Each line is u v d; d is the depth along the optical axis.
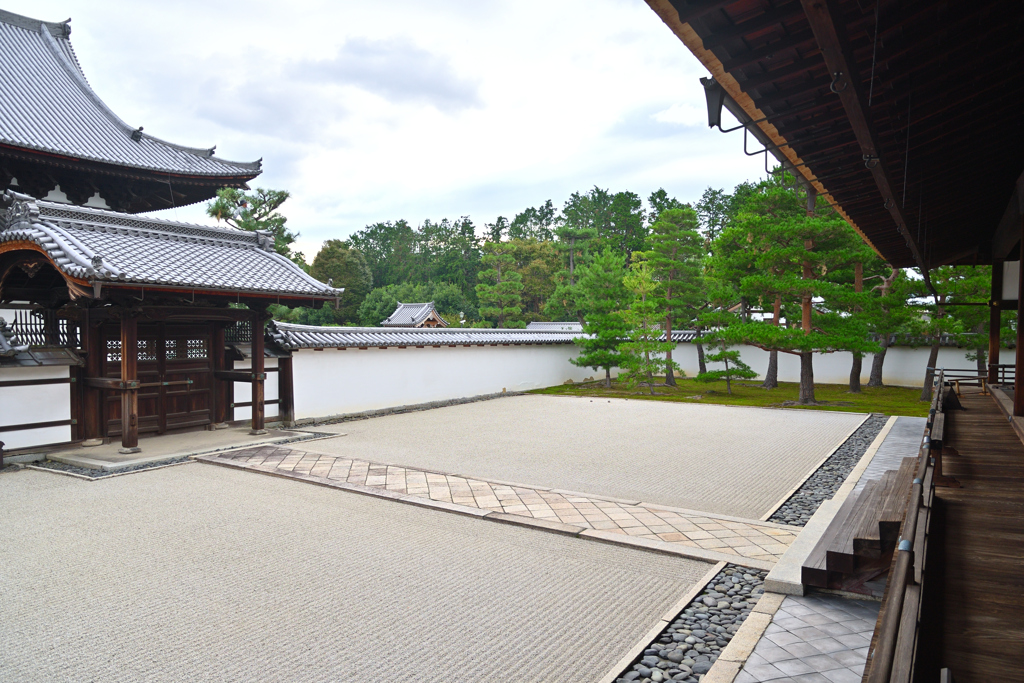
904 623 2.04
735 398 18.53
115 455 9.52
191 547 5.65
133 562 5.29
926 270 7.02
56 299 10.93
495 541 5.81
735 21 2.48
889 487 5.44
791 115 3.28
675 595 4.57
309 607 4.40
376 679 3.47
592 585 4.76
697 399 18.27
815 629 3.86
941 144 4.05
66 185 14.90
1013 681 2.35
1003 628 2.74
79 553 5.51
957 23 2.62
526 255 51.94
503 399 18.72
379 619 4.21
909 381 21.80
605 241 53.38
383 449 10.50
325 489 7.77
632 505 6.96
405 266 65.00
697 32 2.55
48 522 6.43
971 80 3.16
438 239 66.12
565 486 7.98
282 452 10.06
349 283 48.41
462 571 5.06
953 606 2.95
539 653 3.74
